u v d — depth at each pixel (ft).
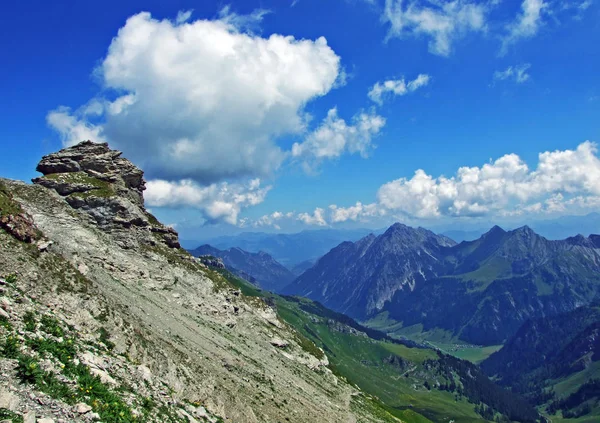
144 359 196.03
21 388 107.34
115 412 125.80
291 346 497.46
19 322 139.33
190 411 178.81
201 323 359.05
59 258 216.13
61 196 395.34
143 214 458.91
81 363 140.15
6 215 202.49
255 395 270.05
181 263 443.32
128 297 297.33
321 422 301.02
